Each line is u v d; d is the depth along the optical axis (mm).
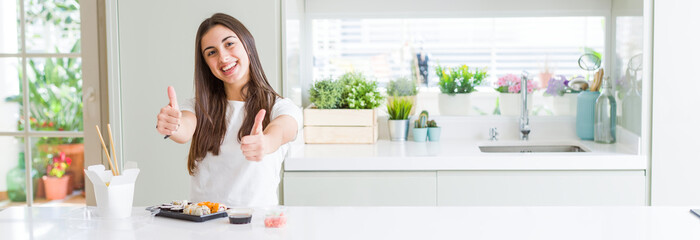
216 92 2166
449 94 3584
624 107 3229
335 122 3328
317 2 3602
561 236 1642
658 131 2918
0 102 3334
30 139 3344
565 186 2896
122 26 2977
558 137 3566
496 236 1642
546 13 3539
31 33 3281
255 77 2156
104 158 3191
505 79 3564
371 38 3623
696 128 2900
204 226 1749
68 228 1767
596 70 3521
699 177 2908
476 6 3559
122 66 2994
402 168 2918
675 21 2883
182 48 2963
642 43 2924
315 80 3635
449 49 3604
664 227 1725
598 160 2896
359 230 1702
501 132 3586
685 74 2893
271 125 2039
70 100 3295
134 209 1982
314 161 2924
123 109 3016
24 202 3387
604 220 1805
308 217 1853
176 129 1861
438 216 1858
